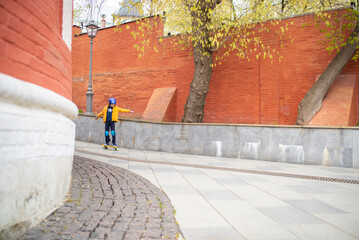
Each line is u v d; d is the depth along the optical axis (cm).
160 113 1366
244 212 348
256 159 983
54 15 325
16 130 231
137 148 1166
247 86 1284
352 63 1086
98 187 438
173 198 405
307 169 789
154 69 1532
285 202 405
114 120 1066
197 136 1080
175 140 1116
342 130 878
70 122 388
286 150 945
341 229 294
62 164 343
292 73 1203
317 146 906
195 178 573
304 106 1048
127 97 1623
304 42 1191
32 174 259
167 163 785
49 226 255
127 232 255
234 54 1316
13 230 222
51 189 306
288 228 293
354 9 1116
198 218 317
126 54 1647
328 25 1071
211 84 1358
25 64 254
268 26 1255
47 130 290
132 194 407
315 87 1044
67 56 405
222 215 332
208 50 1182
